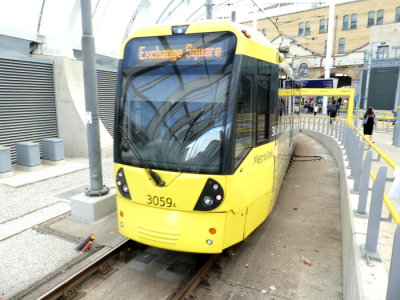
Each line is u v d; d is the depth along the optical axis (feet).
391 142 48.55
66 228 19.57
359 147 19.54
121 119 15.48
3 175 29.07
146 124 14.90
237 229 14.71
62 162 35.04
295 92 37.91
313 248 18.06
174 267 15.93
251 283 14.83
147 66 15.15
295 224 21.36
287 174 34.73
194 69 14.32
